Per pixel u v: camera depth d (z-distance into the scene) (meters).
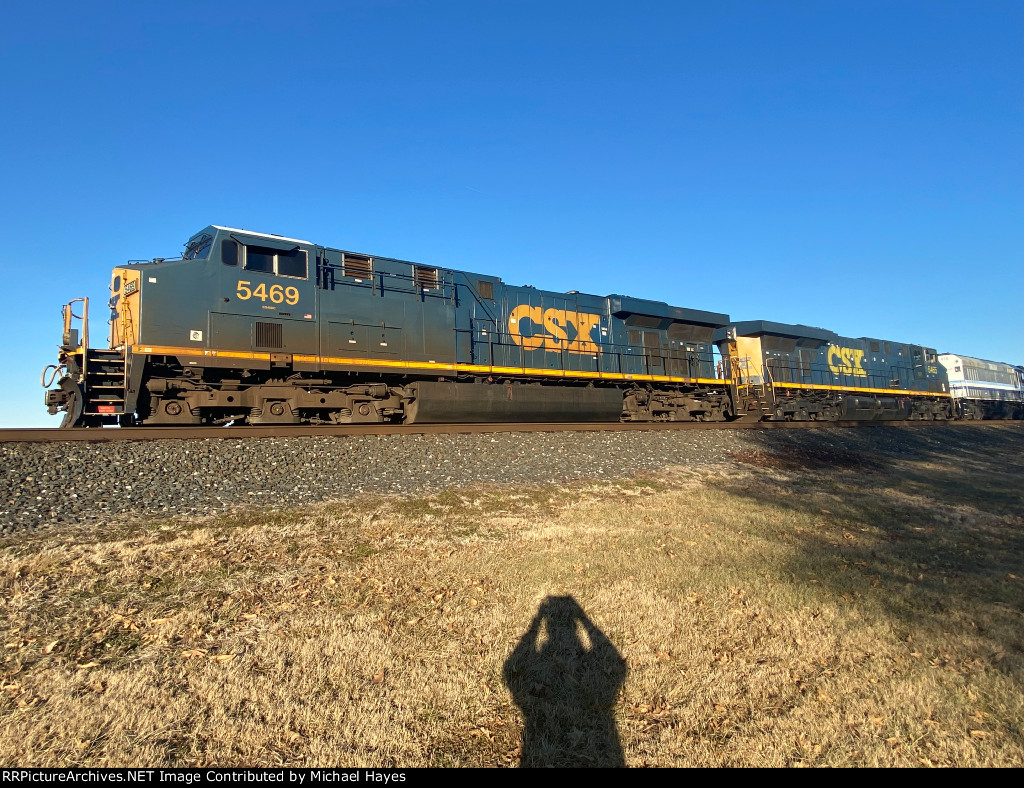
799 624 4.79
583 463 11.31
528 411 15.66
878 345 30.19
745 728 3.50
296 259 12.52
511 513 7.86
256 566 5.40
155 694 3.52
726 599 5.25
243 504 7.14
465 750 3.27
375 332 13.45
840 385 26.92
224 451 8.91
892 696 3.81
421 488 8.58
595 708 3.66
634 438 13.84
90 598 4.60
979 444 21.72
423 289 14.54
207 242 11.80
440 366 14.21
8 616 4.23
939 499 10.59
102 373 10.27
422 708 3.59
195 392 11.27
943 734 3.44
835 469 13.83
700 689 3.87
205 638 4.18
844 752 3.28
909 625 4.86
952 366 34.66
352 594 5.01
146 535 5.91
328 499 7.65
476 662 4.09
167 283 10.91
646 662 4.16
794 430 18.72
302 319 12.40
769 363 23.88
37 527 5.97
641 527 7.57
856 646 4.48
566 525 7.46
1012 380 39.56
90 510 6.55
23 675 3.61
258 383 12.12
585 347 17.92
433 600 5.02
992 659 4.28
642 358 19.42
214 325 11.32
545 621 4.69
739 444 15.34
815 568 6.17
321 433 10.91
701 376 21.09
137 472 7.86
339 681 3.78
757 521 8.19
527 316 16.83
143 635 4.16
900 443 19.20
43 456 7.85
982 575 6.19
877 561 6.62
